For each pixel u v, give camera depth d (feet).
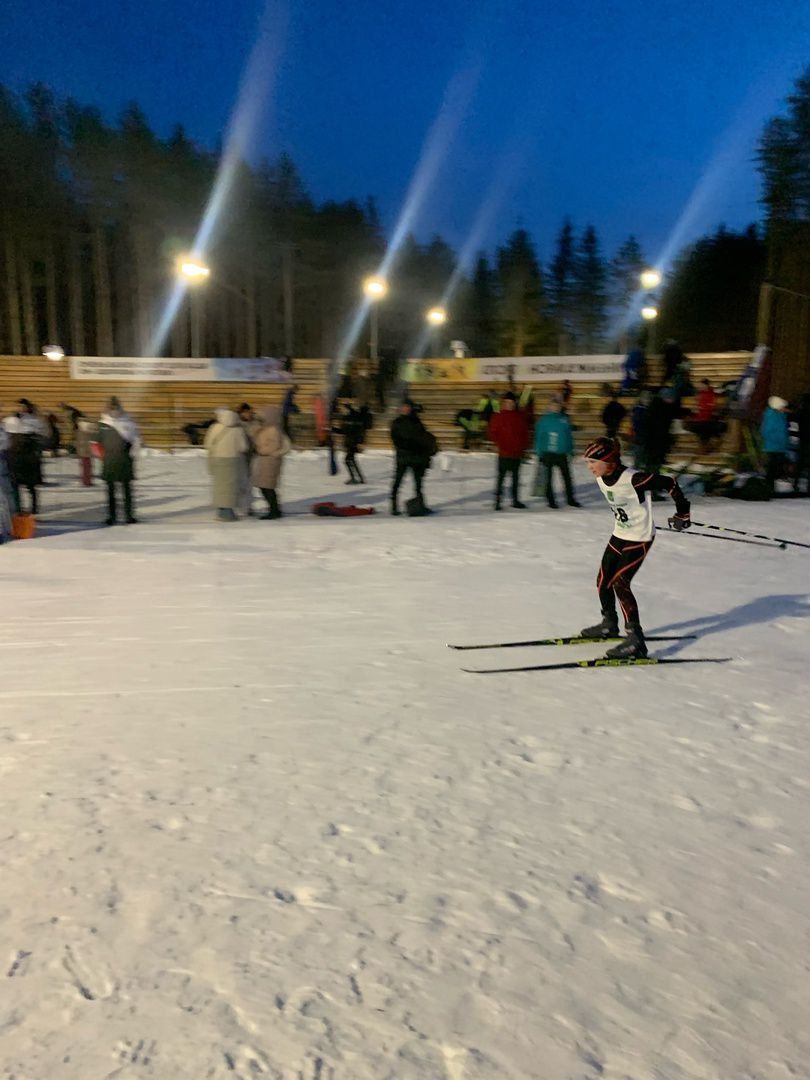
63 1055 7.63
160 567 29.71
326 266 169.07
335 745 14.49
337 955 9.02
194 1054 7.66
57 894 10.02
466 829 11.68
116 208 136.56
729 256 156.04
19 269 135.03
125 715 15.87
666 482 19.44
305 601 24.89
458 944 9.23
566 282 226.99
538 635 21.47
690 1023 8.18
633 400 68.85
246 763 13.71
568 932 9.48
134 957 8.93
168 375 88.89
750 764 13.97
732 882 10.53
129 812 12.03
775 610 24.00
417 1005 8.32
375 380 84.84
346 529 37.81
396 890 10.20
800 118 95.40
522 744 14.65
